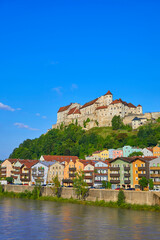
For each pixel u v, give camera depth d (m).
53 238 79.94
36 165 199.38
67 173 186.25
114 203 130.88
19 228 91.31
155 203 120.62
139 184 147.62
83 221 100.50
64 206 134.00
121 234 83.44
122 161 158.00
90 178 170.25
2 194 179.25
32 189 170.00
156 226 92.25
